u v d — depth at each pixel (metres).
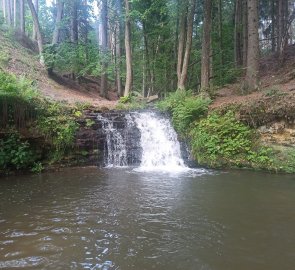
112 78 34.28
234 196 7.76
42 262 4.53
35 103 11.97
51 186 8.77
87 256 4.71
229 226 5.86
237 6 20.73
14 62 19.72
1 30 24.12
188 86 22.58
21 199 7.50
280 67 18.70
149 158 12.72
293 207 6.90
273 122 11.55
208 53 16.09
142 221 6.10
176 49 22.80
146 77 25.80
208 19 16.03
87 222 6.04
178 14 18.83
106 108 14.39
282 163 10.69
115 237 5.37
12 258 4.64
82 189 8.45
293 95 11.69
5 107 10.83
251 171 10.81
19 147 10.62
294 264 4.50
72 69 22.14
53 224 5.93
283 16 21.59
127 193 8.05
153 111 14.77
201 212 6.60
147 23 22.77
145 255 4.74
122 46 29.16
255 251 4.88
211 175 10.25
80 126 12.41
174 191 8.23
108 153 12.50
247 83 14.62
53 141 11.52
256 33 14.38
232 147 11.65
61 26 22.98
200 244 5.11
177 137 13.26
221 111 12.76
